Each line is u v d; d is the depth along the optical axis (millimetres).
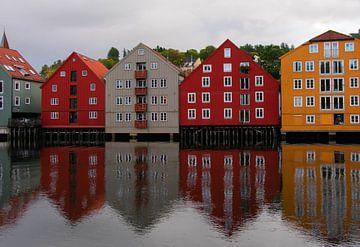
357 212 15969
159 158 36656
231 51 63312
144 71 65875
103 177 25781
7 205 18078
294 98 60031
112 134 67562
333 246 12289
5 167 31422
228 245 12594
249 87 62656
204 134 64062
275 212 16156
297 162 32188
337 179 23844
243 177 25016
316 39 59500
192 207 17203
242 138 61531
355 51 58500
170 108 65312
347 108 58531
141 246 12703
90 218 15750
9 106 71125
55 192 20906
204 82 64125
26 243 13109
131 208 17203
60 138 72812
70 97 70250
